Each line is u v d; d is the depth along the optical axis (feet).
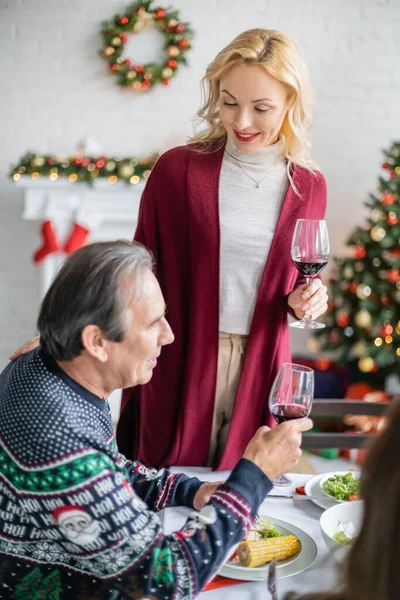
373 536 2.12
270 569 3.55
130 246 3.79
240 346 6.15
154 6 13.10
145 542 3.33
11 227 13.91
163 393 6.21
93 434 3.50
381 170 13.60
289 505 4.76
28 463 3.35
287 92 5.74
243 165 6.05
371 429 11.54
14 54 13.33
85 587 3.61
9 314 14.15
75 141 13.62
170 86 13.43
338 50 13.23
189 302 6.17
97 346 3.62
